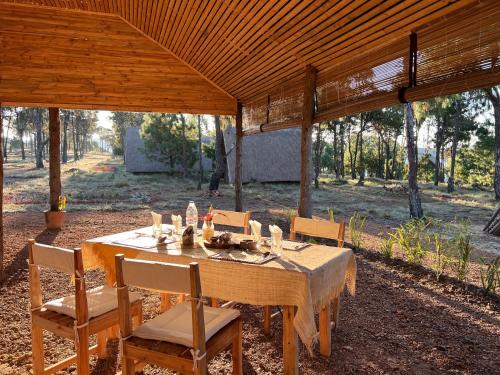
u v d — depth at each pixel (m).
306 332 2.17
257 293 2.40
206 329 2.05
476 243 6.73
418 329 3.21
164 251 2.77
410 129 9.54
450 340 3.02
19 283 4.38
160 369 2.62
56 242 6.48
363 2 3.31
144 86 6.01
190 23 5.04
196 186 16.91
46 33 5.39
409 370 2.58
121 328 2.06
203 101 6.56
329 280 2.52
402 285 4.32
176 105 6.31
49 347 2.91
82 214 9.59
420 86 3.35
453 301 3.86
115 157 42.16
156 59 6.03
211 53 5.58
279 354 2.81
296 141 20.19
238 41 4.96
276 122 6.12
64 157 32.78
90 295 2.55
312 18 3.87
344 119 22.91
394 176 26.92
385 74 3.86
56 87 5.48
